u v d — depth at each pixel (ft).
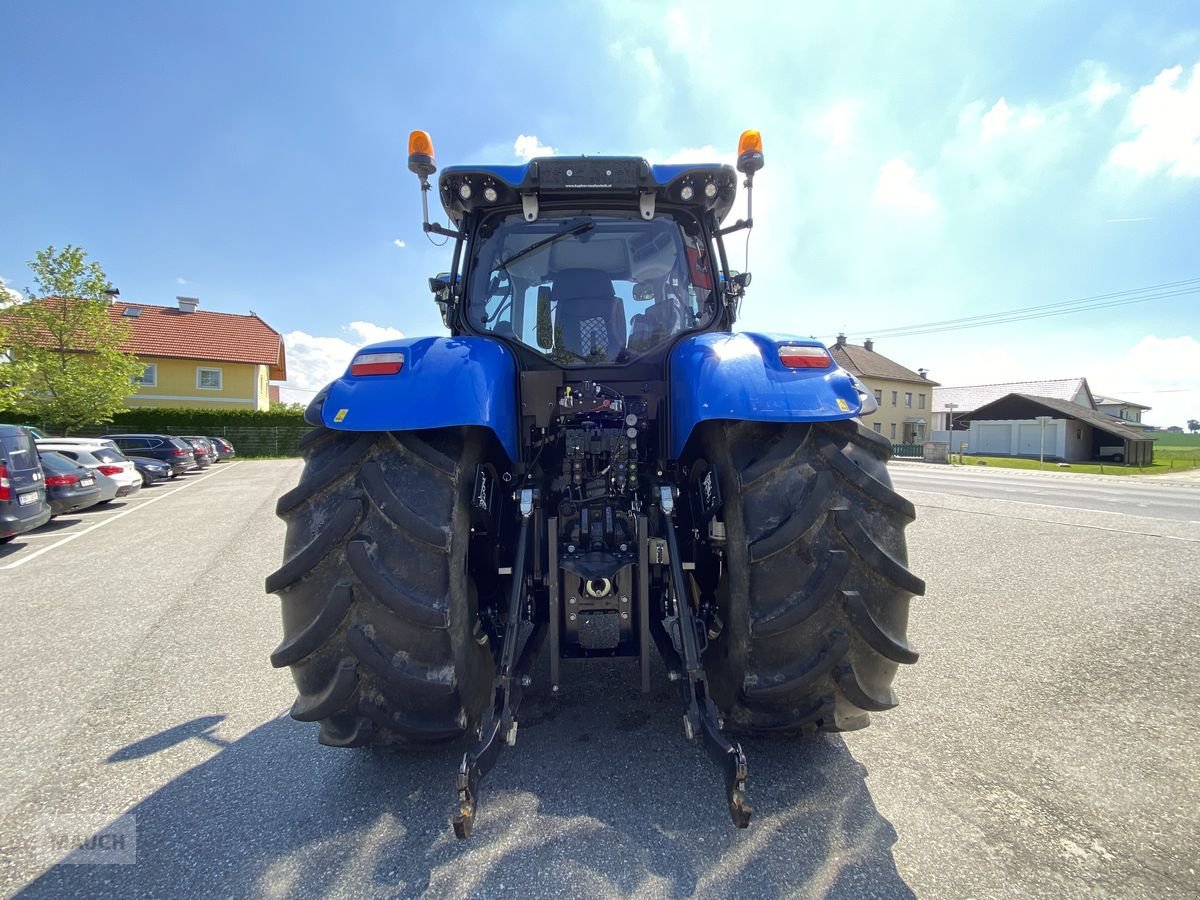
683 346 8.12
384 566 5.98
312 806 7.02
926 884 5.64
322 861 6.11
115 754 8.48
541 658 10.16
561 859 5.98
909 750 7.97
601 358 9.39
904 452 120.67
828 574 6.08
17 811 7.22
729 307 10.09
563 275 9.66
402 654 6.02
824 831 6.36
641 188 9.30
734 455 6.62
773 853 6.03
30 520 26.53
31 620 15.23
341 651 6.10
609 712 8.94
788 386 6.48
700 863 5.90
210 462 78.74
